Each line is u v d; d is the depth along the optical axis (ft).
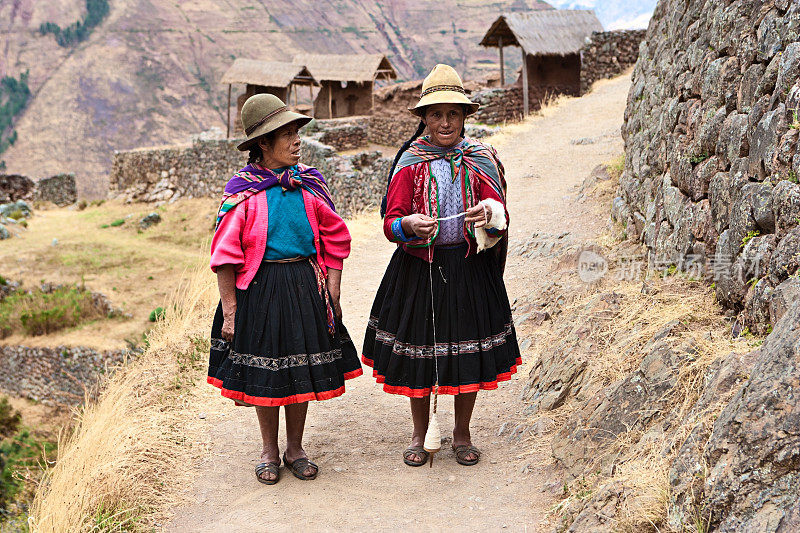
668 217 16.38
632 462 9.99
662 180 17.84
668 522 8.38
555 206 28.91
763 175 11.22
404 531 10.80
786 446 7.36
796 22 11.27
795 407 7.47
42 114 593.83
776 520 7.10
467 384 11.84
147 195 108.47
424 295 11.87
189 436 14.24
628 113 28.02
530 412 13.83
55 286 76.33
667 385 10.83
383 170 57.62
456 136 11.95
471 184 11.75
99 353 62.39
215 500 12.02
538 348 16.78
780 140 10.68
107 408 15.07
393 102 94.22
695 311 12.41
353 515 11.32
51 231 97.45
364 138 92.99
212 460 13.34
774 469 7.41
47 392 66.49
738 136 12.48
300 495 11.98
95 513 11.57
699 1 18.22
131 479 12.35
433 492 11.85
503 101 75.00
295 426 12.57
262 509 11.62
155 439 13.67
